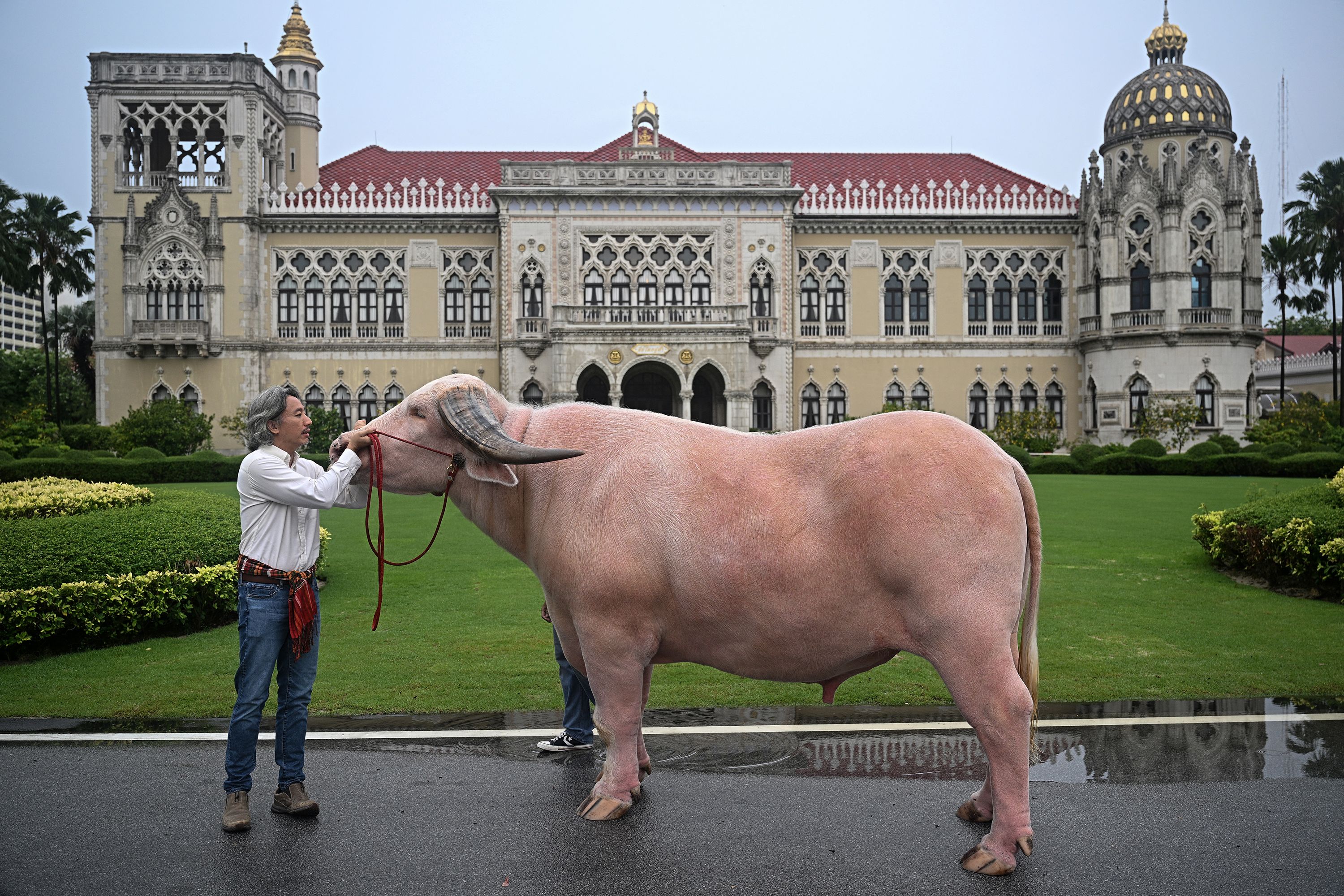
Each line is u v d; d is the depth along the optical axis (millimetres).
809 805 5613
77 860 4949
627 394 55281
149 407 46844
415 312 53250
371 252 53156
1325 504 12969
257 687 5434
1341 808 5508
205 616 11117
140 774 6270
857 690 8164
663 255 52375
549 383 51312
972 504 4672
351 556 15977
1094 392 53438
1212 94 50719
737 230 52500
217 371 51812
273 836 5246
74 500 12531
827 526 4883
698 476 5172
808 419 54625
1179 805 5562
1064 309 55188
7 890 4598
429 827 5344
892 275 55125
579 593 5230
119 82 51031
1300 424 45000
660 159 54000
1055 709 7488
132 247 51219
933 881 4637
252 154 51906
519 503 5582
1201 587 12719
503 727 7258
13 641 9398
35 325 113062
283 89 56312
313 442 47031
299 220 52500
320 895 4543
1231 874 4695
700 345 49906
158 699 8055
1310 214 54500
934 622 4660
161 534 11125
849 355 54625
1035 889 4547
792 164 57531
